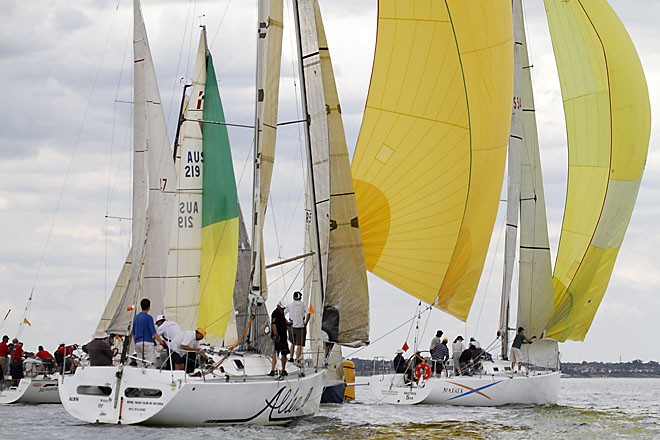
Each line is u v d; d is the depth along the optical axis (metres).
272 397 27.00
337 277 30.23
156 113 33.19
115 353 33.84
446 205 36.69
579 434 30.25
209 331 36.47
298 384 28.05
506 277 42.38
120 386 25.41
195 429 25.77
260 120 29.50
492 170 37.38
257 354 28.70
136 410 25.28
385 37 36.91
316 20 30.70
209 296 36.66
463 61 36.75
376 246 36.66
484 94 37.06
